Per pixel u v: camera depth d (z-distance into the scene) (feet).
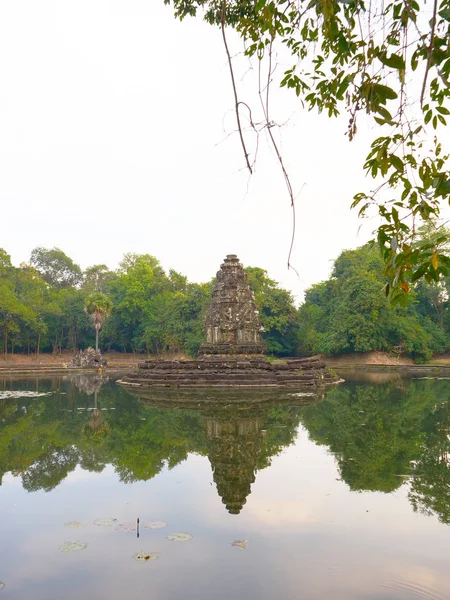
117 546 23.58
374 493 31.32
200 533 25.07
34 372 181.37
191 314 220.02
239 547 23.30
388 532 25.03
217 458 40.96
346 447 44.75
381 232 14.97
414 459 40.11
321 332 233.76
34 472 37.47
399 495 30.83
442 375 152.35
